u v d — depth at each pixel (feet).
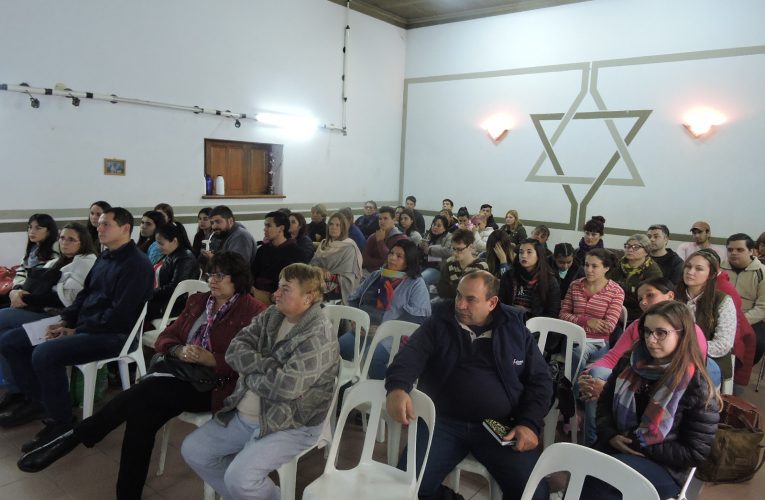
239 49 19.03
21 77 13.65
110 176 15.88
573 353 8.61
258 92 19.93
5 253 13.89
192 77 17.69
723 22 17.98
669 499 4.67
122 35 15.65
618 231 20.94
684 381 5.37
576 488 4.32
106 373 9.75
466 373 6.25
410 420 5.48
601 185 21.17
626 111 20.27
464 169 25.21
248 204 20.21
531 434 5.79
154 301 10.44
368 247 15.23
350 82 23.86
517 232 20.79
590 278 9.47
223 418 6.26
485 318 6.39
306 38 21.49
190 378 6.59
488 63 23.84
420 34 26.00
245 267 7.36
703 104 18.62
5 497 6.75
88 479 7.23
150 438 6.44
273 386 5.79
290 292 6.10
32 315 9.48
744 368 9.86
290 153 21.67
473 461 6.07
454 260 11.30
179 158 17.70
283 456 5.79
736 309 9.14
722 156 18.44
